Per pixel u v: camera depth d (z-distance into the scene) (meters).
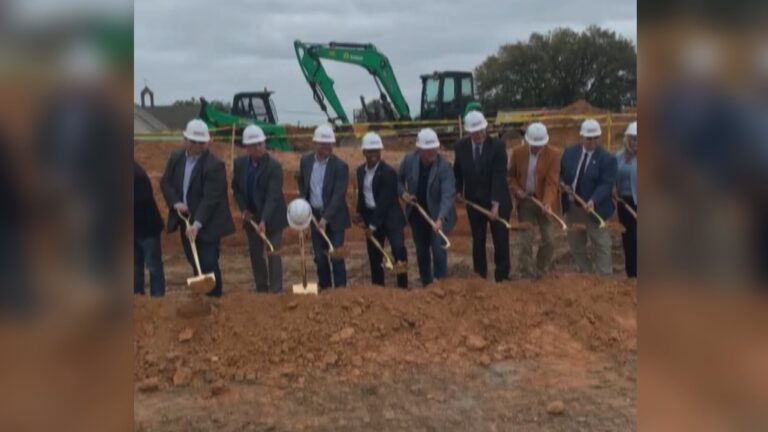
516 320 6.52
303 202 6.84
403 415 5.17
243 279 11.38
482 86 42.28
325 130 7.75
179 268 12.32
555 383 5.64
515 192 8.26
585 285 7.05
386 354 6.07
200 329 6.29
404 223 7.94
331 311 6.46
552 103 41.66
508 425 4.98
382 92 23.64
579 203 8.05
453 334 6.31
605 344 6.26
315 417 5.15
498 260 7.91
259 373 5.85
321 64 23.03
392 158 18.59
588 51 41.19
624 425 4.91
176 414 5.19
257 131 7.61
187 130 7.27
